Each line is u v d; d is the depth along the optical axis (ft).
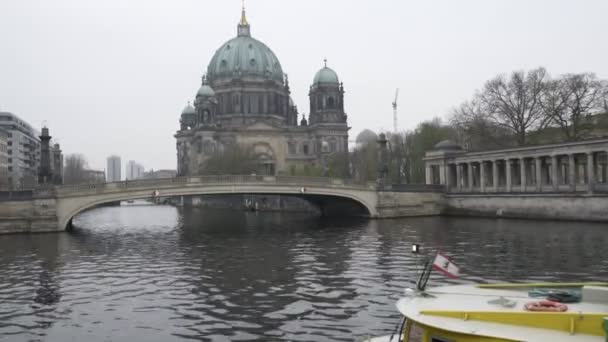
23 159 613.11
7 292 96.07
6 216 201.98
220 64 631.97
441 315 41.75
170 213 422.41
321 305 82.58
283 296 89.25
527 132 322.55
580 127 295.28
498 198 264.72
